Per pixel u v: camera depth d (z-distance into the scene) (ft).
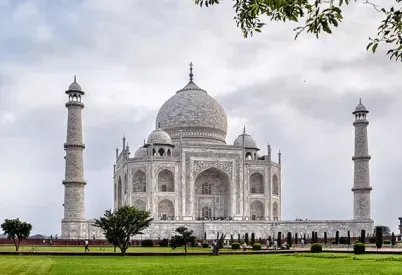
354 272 163.63
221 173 550.77
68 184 490.49
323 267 185.98
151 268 185.57
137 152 587.27
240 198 542.16
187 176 531.50
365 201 532.32
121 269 181.06
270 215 551.59
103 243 447.42
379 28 77.10
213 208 555.69
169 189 538.88
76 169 493.77
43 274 161.17
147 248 376.07
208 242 439.22
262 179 559.38
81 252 291.38
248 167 552.00
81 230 483.92
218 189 560.61
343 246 389.19
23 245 424.46
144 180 531.91
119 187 592.60
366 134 543.80
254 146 590.96
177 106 597.52
